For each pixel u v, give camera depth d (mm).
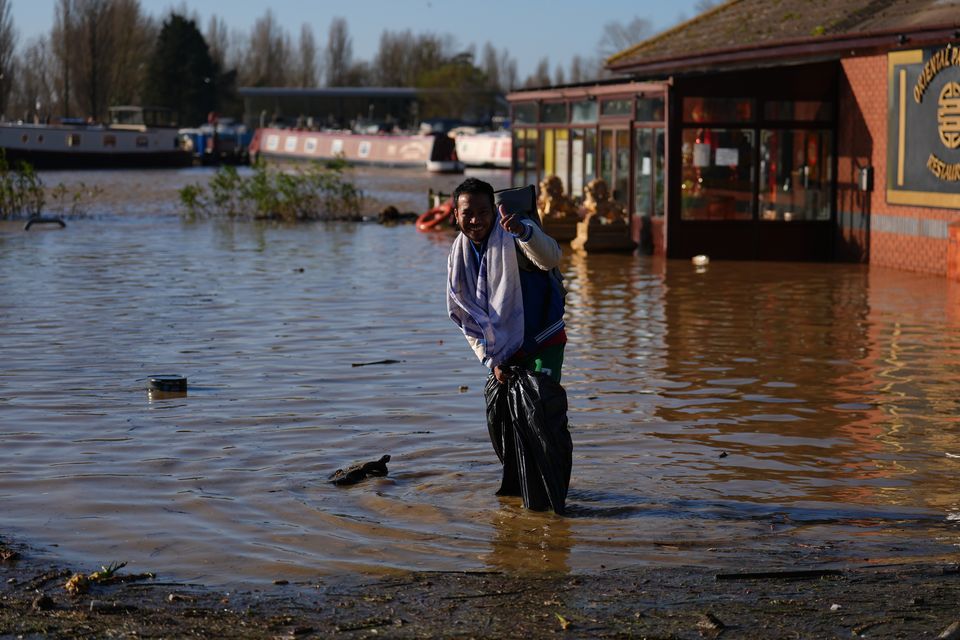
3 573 5793
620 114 24797
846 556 6039
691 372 11352
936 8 21203
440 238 27156
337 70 160875
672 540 6375
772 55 24062
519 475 7000
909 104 20766
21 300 16125
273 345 12727
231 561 6004
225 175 34156
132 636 4879
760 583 5535
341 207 36844
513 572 5801
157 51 124375
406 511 6922
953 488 7473
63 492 7277
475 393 10281
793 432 8992
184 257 22375
